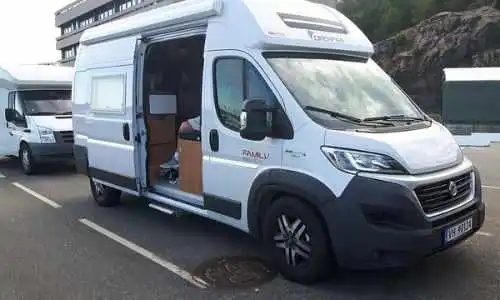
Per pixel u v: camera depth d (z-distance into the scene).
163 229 6.62
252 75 4.89
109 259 5.52
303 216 4.43
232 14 5.13
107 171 7.50
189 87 7.26
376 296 4.34
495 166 12.28
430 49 50.41
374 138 4.14
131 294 4.57
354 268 4.20
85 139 8.09
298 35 4.99
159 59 6.91
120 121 7.00
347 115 4.55
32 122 11.59
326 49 5.17
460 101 28.81
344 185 4.10
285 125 4.55
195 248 5.79
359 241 4.05
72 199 8.76
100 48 7.61
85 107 8.02
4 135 12.93
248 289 4.59
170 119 7.10
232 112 5.13
